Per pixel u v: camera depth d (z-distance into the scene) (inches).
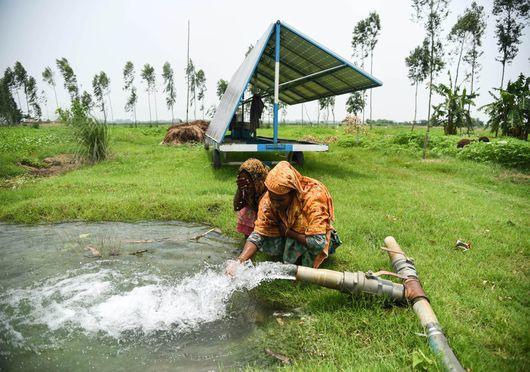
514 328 124.5
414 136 788.0
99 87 2960.1
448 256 192.9
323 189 158.6
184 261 185.8
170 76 2790.4
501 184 436.8
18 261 184.2
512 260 192.9
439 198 326.0
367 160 597.3
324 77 479.5
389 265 173.9
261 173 185.3
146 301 144.8
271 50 458.9
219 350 117.0
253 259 184.5
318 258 157.8
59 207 274.5
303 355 114.9
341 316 133.1
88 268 176.2
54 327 127.2
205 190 335.3
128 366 108.1
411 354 108.7
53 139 722.2
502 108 936.3
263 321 134.6
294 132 1213.1
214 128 541.6
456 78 1263.5
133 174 433.4
